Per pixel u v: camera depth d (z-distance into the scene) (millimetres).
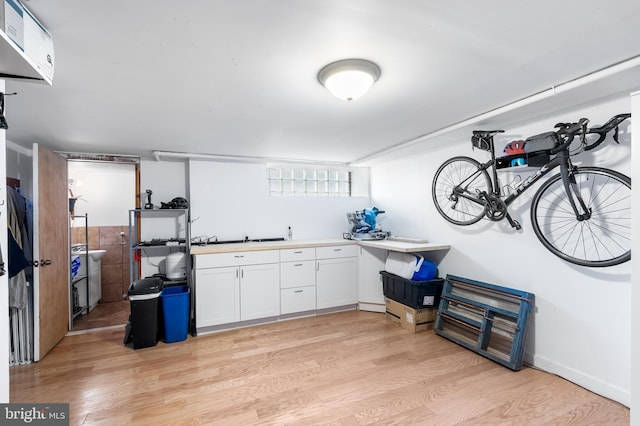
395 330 3148
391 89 1828
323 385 2127
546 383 2125
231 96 1887
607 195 1943
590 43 1349
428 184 3453
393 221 4074
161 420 1774
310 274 3604
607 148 1947
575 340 2121
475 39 1310
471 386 2098
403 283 3225
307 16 1137
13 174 3004
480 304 2656
